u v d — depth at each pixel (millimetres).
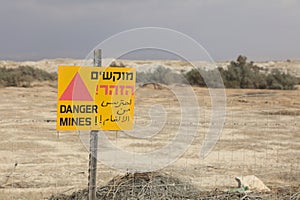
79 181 8500
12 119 16172
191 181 7762
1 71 37031
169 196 6109
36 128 14398
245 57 38906
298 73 48125
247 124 15555
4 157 10461
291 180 8562
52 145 11938
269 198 6301
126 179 6461
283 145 12383
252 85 35469
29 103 21969
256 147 11984
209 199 6207
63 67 5223
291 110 19609
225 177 8719
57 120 5246
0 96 24578
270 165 9969
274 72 39031
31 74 37562
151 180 6242
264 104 22406
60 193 7332
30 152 11070
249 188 7395
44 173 9047
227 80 35656
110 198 5961
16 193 7598
